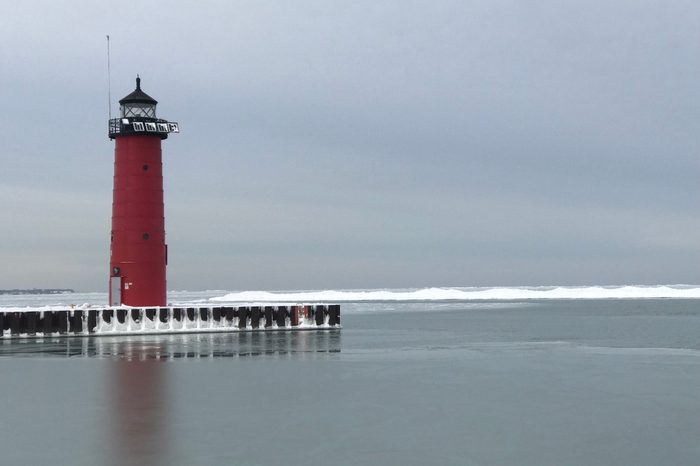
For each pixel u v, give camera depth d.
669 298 164.75
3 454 17.23
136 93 50.22
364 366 32.19
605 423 20.42
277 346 41.34
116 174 50.34
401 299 175.25
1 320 46.28
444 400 23.78
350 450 17.58
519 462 16.67
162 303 50.66
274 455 17.16
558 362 34.03
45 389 25.78
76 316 47.75
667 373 30.14
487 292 191.00
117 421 20.56
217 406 22.67
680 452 17.48
